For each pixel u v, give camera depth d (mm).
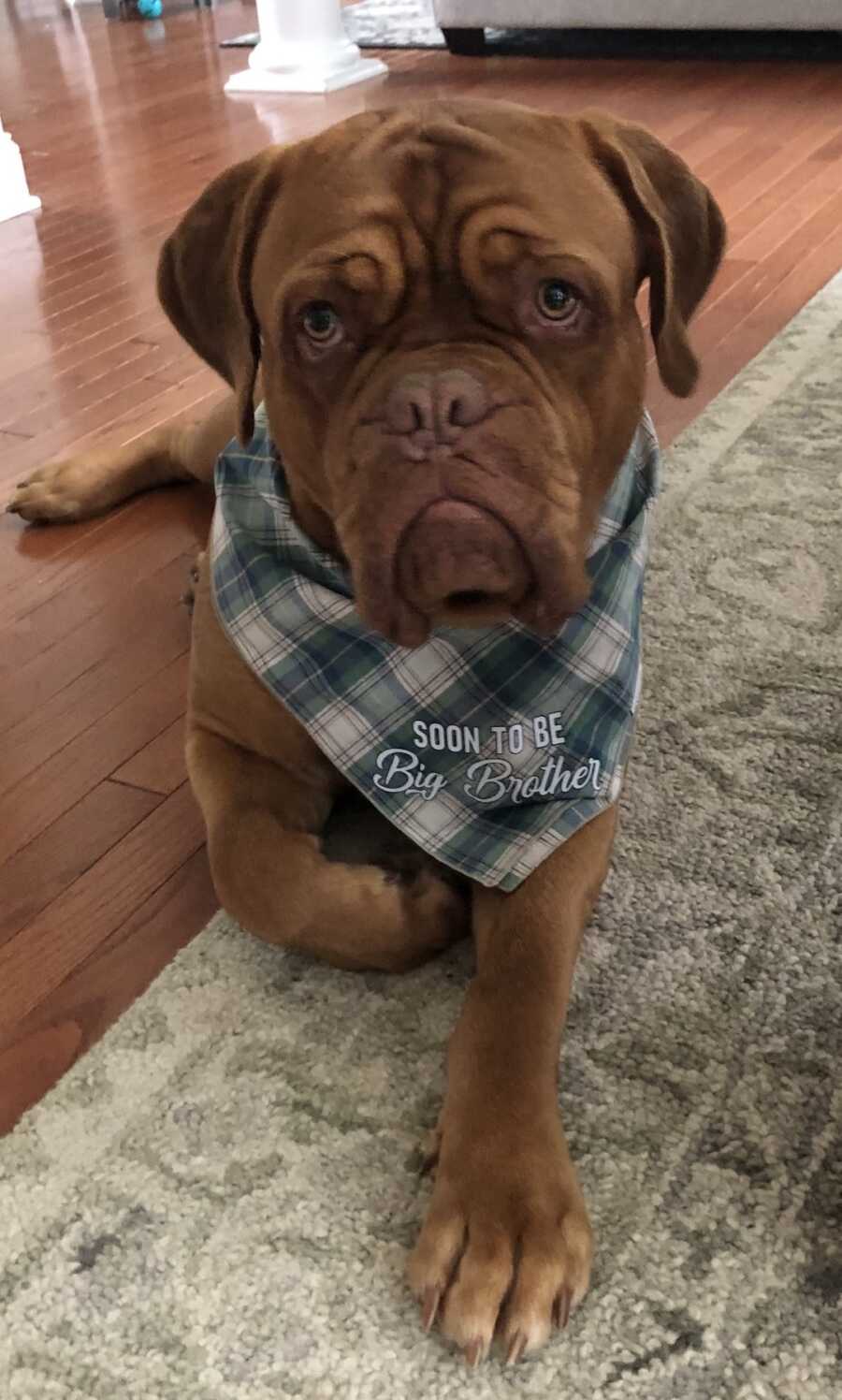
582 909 1293
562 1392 963
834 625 1831
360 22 6570
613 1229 1071
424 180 1173
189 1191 1131
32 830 1592
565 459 1164
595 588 1387
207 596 1497
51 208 4094
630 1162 1124
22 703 1821
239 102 5270
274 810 1404
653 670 1756
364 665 1372
